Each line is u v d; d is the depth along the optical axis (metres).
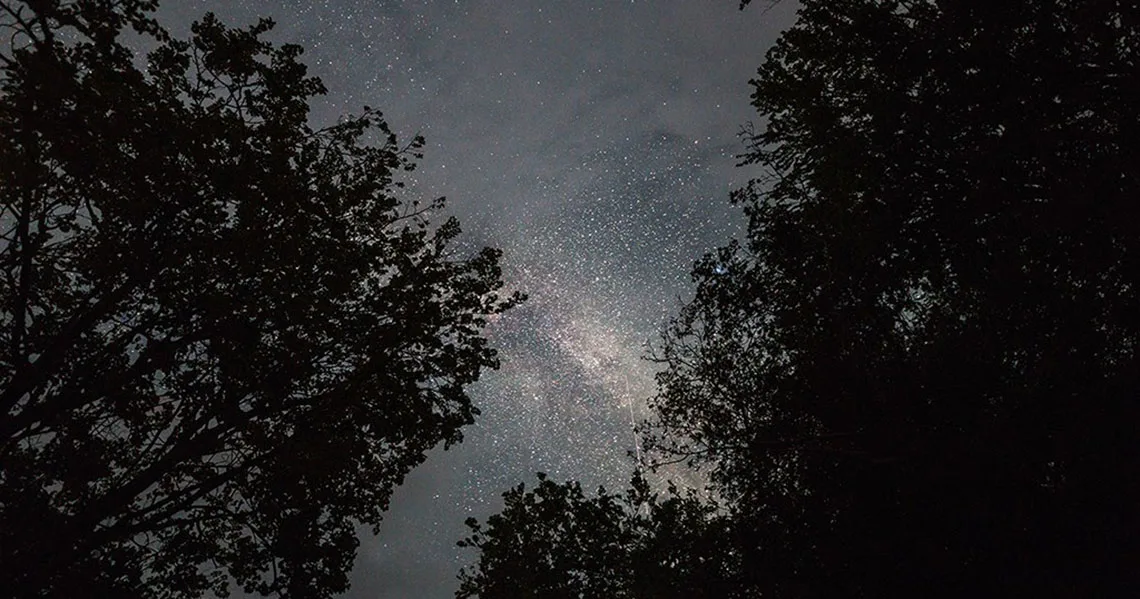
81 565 9.05
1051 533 9.46
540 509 12.73
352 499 10.88
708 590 11.57
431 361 11.29
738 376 13.25
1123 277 9.16
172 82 9.12
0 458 8.75
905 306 11.78
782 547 11.27
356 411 10.63
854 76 10.98
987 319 10.70
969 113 9.83
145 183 8.91
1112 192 8.76
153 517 9.60
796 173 11.89
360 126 11.04
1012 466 9.61
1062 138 9.17
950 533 10.08
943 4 9.84
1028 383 10.27
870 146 10.50
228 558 10.35
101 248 9.12
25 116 7.28
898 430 10.66
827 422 11.68
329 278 10.41
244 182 9.28
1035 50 9.24
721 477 12.98
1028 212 9.49
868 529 10.59
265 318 9.83
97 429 9.79
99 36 8.09
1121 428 9.12
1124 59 9.13
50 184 8.77
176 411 10.13
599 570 12.46
